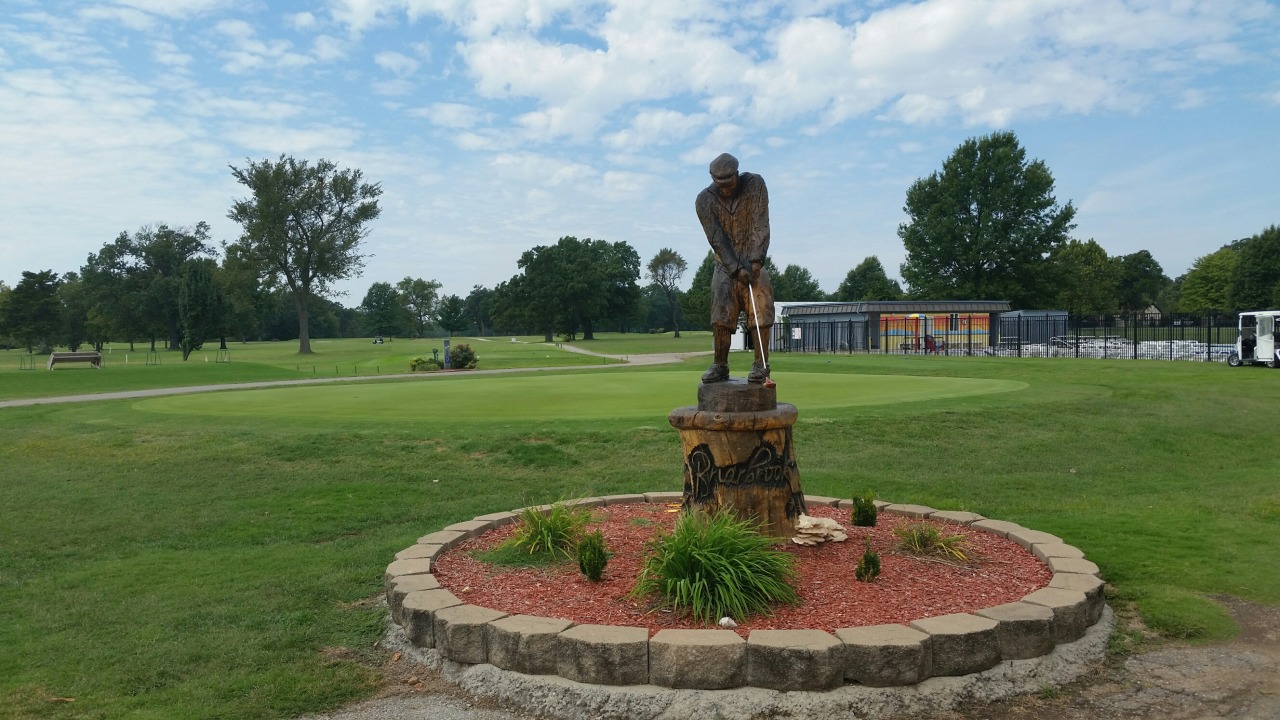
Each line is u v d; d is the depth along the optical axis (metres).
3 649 4.99
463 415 14.48
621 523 6.98
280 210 64.06
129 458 11.43
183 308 56.66
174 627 5.36
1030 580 5.23
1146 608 5.30
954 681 4.09
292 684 4.43
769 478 5.93
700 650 3.98
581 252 98.00
